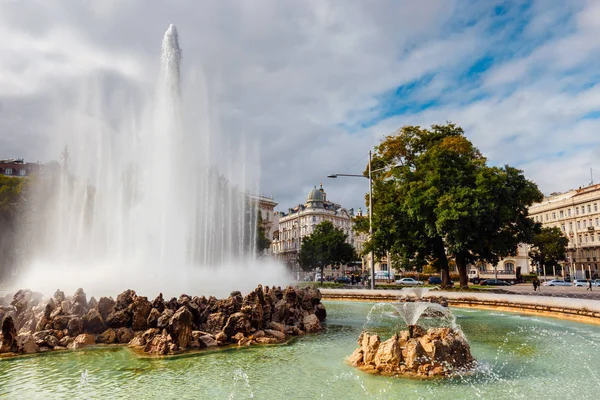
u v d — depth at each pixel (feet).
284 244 503.20
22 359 48.49
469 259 157.48
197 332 57.47
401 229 150.61
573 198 351.67
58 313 59.72
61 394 36.50
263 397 35.50
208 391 37.17
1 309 64.08
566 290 177.47
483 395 35.65
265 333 61.46
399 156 180.75
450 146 157.89
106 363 46.83
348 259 286.66
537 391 36.70
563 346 56.24
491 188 135.03
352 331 69.41
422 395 35.60
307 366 45.52
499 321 81.46
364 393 36.22
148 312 61.00
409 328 48.11
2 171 305.53
